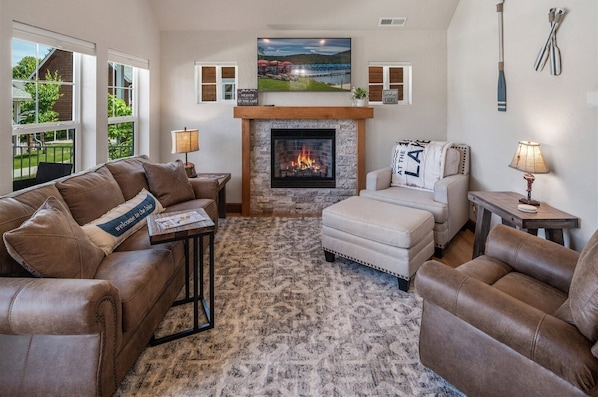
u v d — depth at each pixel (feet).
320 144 16.37
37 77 9.34
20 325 4.64
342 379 5.86
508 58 10.96
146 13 14.28
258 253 11.29
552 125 9.00
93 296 4.72
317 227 14.07
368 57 15.78
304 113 15.33
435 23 15.37
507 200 9.67
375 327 7.33
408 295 8.70
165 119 16.03
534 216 8.18
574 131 8.25
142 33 13.97
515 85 10.62
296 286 9.09
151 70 14.88
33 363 4.85
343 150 16.08
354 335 7.05
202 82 16.19
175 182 11.27
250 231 13.52
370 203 11.00
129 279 6.05
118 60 12.35
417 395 5.55
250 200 16.31
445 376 5.46
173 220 7.16
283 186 16.28
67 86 10.44
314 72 15.67
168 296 7.55
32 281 4.99
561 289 5.93
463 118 14.26
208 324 7.29
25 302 4.65
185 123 16.10
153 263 6.73
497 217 11.61
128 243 8.04
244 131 15.69
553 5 8.90
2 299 4.70
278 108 15.30
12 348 4.87
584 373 3.77
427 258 9.64
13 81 8.61
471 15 13.38
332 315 7.77
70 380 4.82
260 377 5.88
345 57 15.61
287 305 8.17
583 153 7.98
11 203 6.20
